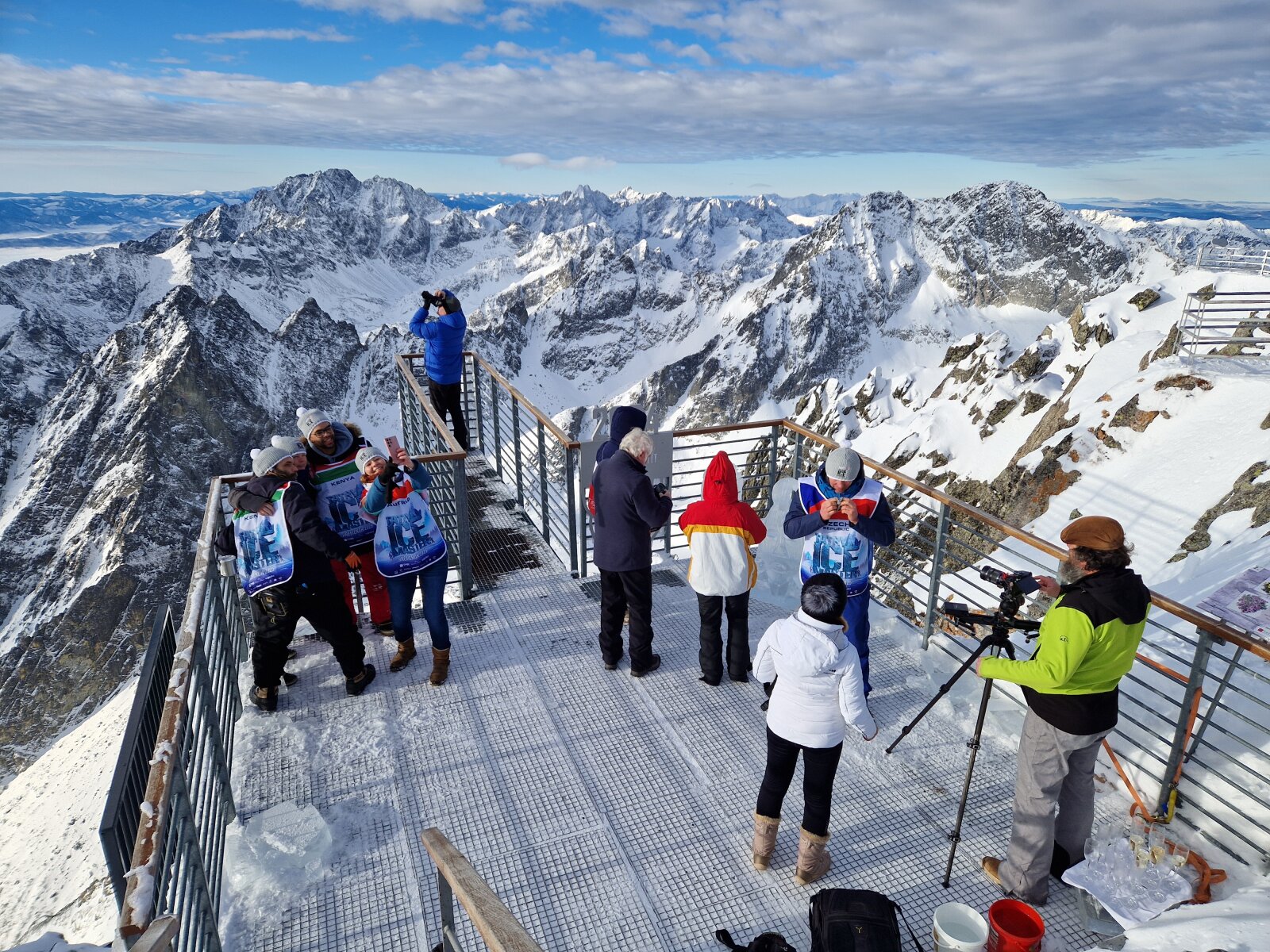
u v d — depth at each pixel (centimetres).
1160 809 393
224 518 513
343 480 518
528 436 802
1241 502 1307
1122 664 313
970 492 2605
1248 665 507
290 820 391
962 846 386
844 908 296
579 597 649
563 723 479
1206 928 297
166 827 242
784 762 343
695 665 548
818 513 448
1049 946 327
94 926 573
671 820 400
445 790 421
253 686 505
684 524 488
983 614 378
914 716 489
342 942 329
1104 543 306
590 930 337
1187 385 1745
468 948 324
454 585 675
